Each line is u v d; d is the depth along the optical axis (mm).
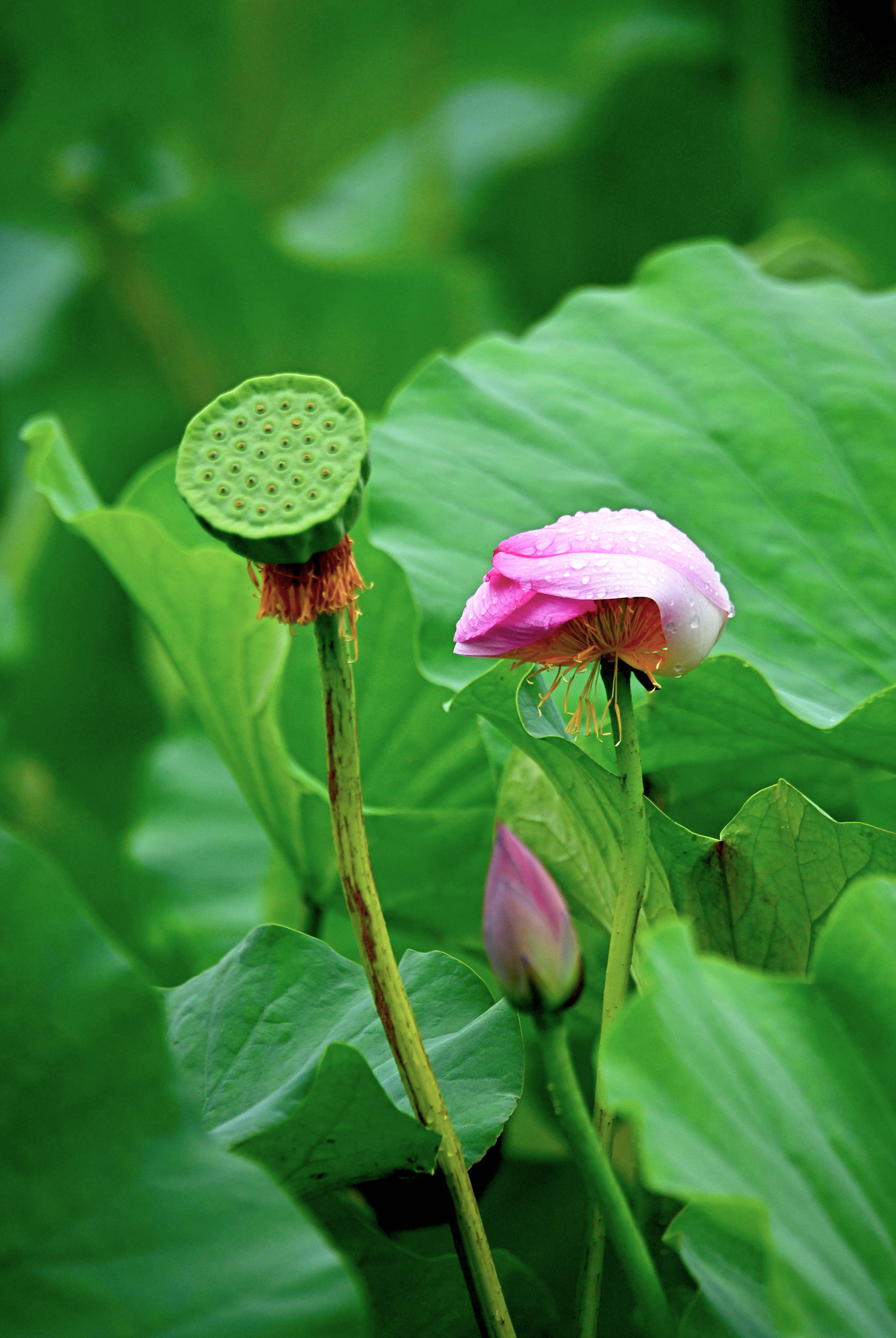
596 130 9469
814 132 10141
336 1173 2506
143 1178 2393
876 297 3479
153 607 2885
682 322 3303
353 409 2422
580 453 2994
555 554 2477
